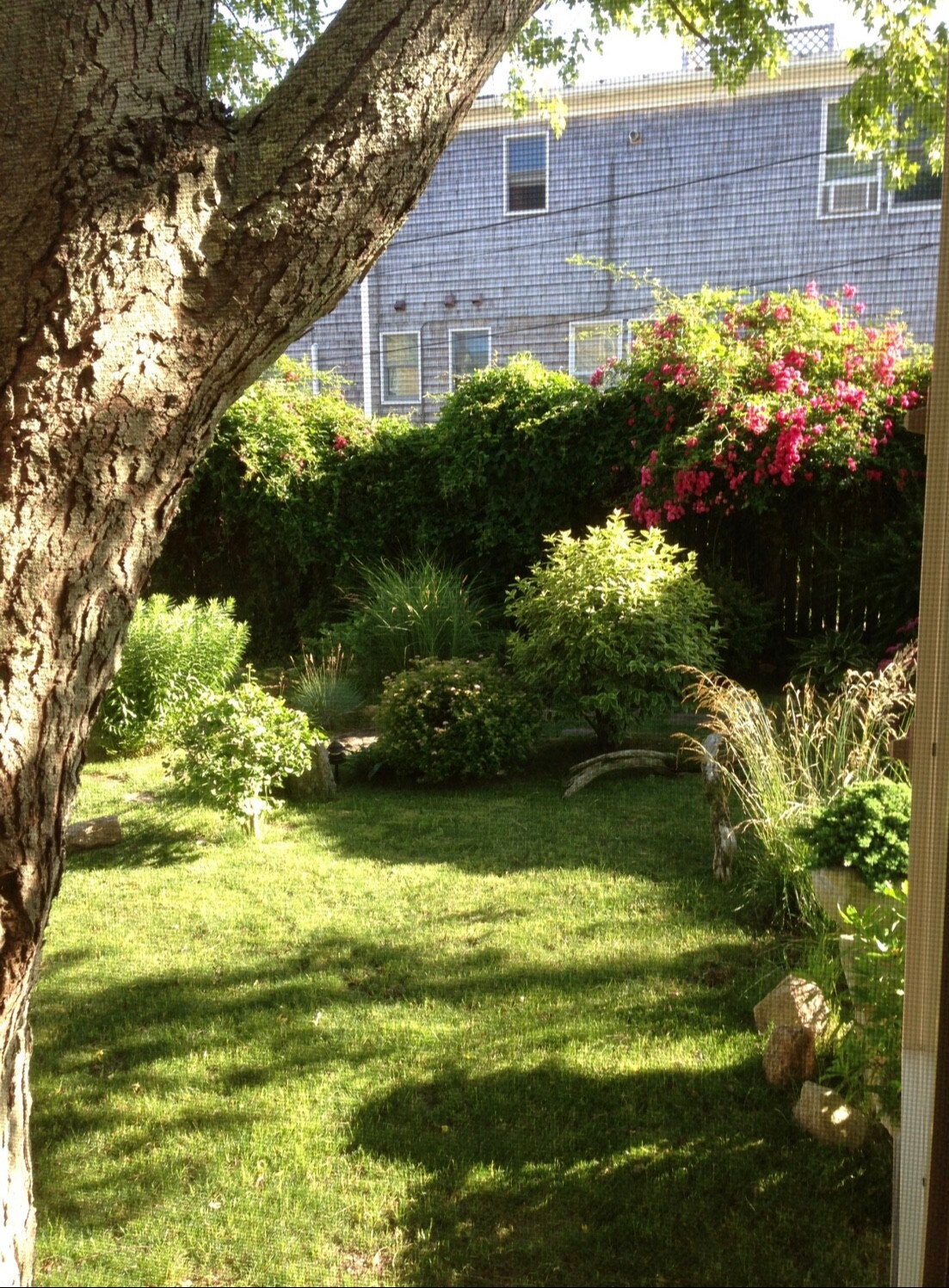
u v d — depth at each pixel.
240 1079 2.33
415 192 1.34
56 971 2.95
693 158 7.65
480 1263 1.73
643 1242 1.77
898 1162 1.39
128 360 1.16
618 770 5.23
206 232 1.19
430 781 5.07
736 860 3.57
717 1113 2.14
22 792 1.21
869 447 6.50
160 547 1.32
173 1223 1.84
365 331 9.49
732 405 6.64
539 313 8.70
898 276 6.95
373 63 1.25
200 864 3.92
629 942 3.04
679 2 3.56
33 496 1.15
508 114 8.19
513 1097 2.22
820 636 6.92
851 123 3.24
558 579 5.29
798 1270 1.69
